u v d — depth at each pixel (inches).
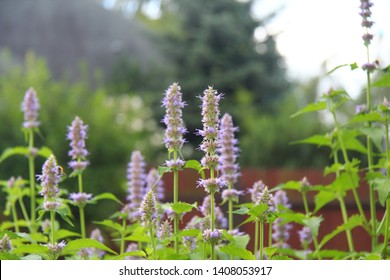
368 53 234.4
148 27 1439.5
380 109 225.6
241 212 166.1
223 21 1071.6
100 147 518.6
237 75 1064.2
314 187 231.5
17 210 442.0
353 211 468.8
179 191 491.5
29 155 268.2
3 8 1386.6
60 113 533.3
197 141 1030.4
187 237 196.2
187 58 1083.3
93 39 1347.2
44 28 1353.3
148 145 727.7
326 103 242.1
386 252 213.6
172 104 182.9
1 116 521.0
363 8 233.8
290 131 731.4
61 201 200.4
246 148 743.1
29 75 611.2
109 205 487.2
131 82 1110.4
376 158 513.3
